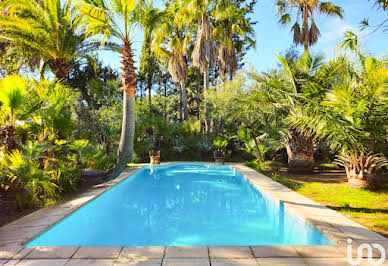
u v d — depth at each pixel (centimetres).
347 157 667
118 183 736
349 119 631
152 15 789
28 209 469
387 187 645
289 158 947
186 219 487
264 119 1074
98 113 1497
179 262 261
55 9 821
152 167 1158
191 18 1461
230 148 1647
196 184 830
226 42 1564
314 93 775
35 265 256
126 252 285
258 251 288
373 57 658
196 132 1608
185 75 1778
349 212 438
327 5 1387
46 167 602
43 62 981
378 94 565
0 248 296
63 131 664
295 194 570
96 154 995
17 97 525
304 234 398
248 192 721
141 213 525
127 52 770
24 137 657
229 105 1304
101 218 493
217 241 376
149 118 1477
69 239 383
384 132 629
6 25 797
